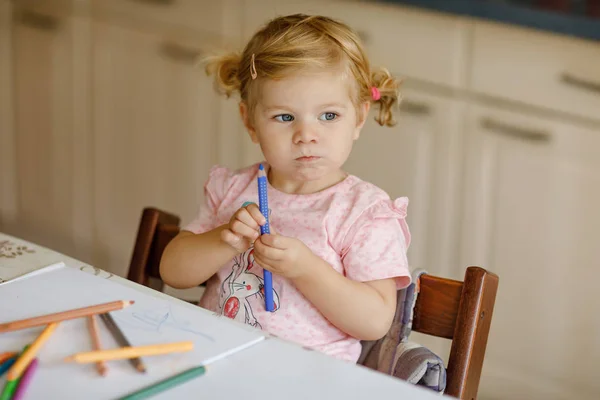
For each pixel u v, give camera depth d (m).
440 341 2.11
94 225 2.60
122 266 2.57
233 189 1.18
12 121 2.66
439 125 1.94
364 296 1.01
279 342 0.79
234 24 2.16
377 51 1.97
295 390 0.70
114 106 2.46
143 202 2.48
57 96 2.55
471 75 1.88
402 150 2.00
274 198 1.13
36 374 0.71
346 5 1.99
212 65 1.28
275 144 1.07
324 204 1.11
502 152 1.89
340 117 1.07
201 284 1.19
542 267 1.90
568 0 1.93
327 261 1.06
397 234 1.08
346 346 1.06
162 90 2.35
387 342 1.07
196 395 0.68
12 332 0.79
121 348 0.74
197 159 2.34
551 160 1.84
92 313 0.81
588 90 1.76
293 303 1.06
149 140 2.42
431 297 1.05
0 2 2.58
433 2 1.85
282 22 1.11
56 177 2.63
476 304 1.00
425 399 0.69
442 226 2.00
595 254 1.83
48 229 2.69
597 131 1.77
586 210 1.82
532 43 1.80
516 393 2.00
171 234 1.19
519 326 1.96
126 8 2.36
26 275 0.92
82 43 2.46
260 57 1.06
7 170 2.71
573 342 1.90
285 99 1.04
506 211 1.92
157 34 2.31
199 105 2.29
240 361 0.75
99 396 0.68
